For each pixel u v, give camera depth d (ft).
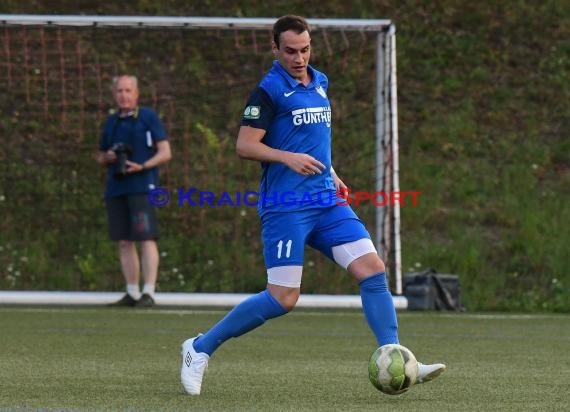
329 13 197.16
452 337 97.96
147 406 53.42
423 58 191.62
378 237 134.82
